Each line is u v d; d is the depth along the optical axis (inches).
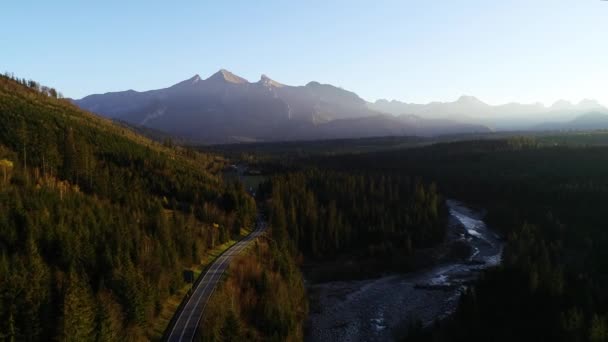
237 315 2864.2
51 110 6432.1
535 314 3078.2
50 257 2731.3
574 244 4916.3
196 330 2576.3
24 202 3149.6
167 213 4517.7
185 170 6176.2
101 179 4544.8
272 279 3587.6
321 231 5482.3
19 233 2768.2
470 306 3356.3
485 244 5915.4
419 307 3973.9
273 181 6978.4
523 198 6889.8
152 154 6299.2
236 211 5132.9
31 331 2062.0
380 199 6648.6
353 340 3348.9
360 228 5762.8
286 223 5339.6
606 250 4409.5
